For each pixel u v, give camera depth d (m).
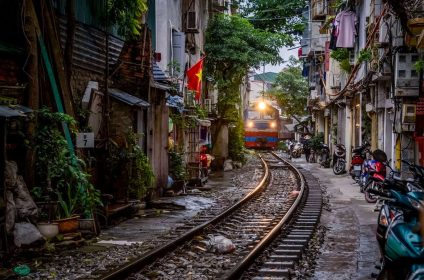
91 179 15.62
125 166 16.38
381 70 22.33
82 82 16.44
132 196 17.06
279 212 17.67
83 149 15.04
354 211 17.84
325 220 16.42
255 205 19.44
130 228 14.51
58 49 13.36
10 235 10.70
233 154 39.06
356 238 13.41
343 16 30.72
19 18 12.91
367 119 29.34
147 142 19.89
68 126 13.12
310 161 45.75
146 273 9.83
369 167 19.47
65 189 12.32
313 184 26.89
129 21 17.11
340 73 37.19
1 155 10.95
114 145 16.53
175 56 27.64
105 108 16.61
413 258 6.13
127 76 18.58
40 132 12.01
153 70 20.58
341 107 37.81
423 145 19.05
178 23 28.98
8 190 11.02
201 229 13.80
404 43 19.62
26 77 12.73
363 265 10.48
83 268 10.08
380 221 8.37
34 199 11.77
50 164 11.94
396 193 6.58
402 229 6.31
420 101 19.14
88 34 16.86
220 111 36.84
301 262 10.86
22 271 9.59
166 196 21.22
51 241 11.45
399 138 21.50
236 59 36.31
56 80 13.31
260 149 62.38
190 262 10.81
